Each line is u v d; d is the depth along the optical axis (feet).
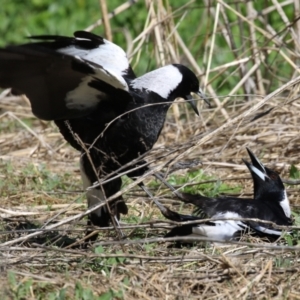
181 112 54.80
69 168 48.67
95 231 33.86
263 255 31.68
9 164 46.62
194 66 51.83
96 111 36.04
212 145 47.88
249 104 48.96
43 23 78.64
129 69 38.42
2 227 37.42
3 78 33.45
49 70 33.86
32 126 57.88
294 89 46.50
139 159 34.68
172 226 35.91
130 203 41.14
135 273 29.96
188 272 30.58
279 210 36.29
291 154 46.29
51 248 31.63
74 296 28.58
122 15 76.84
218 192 41.78
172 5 75.46
